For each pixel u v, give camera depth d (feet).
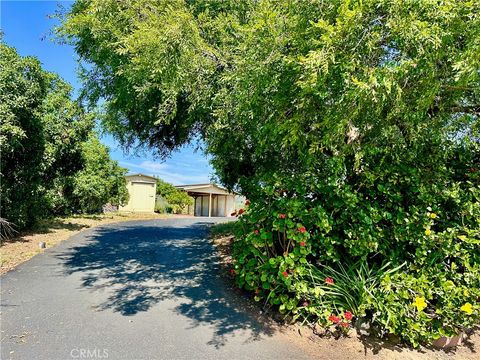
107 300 13.46
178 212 88.12
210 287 15.35
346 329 10.58
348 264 12.12
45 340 9.81
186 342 10.03
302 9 9.00
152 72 11.77
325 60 7.72
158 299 13.71
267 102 11.00
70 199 47.11
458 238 11.28
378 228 11.76
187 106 18.65
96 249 23.82
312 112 10.00
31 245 23.62
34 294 13.79
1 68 23.21
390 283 10.38
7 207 25.73
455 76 8.34
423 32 7.36
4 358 8.73
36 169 27.94
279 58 9.33
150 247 25.08
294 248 11.68
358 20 7.67
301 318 11.68
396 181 12.18
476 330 11.76
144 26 11.07
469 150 13.37
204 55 12.07
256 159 20.24
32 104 25.50
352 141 11.33
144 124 23.40
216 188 88.43
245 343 10.07
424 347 10.30
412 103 9.24
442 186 12.15
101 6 12.22
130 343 9.84
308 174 13.17
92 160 51.06
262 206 13.08
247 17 13.37
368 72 7.90
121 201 62.59
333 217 12.34
